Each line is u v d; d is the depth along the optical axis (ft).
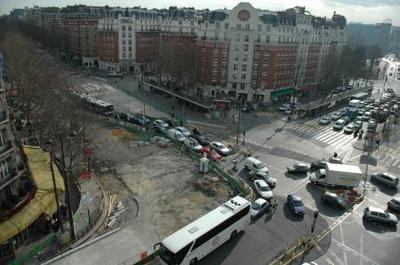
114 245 117.08
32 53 307.58
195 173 176.35
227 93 345.92
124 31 455.22
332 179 164.25
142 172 175.73
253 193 157.07
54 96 199.82
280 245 121.60
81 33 516.73
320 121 279.69
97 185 158.92
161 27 482.28
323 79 409.08
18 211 108.99
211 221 114.62
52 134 161.38
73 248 114.11
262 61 327.88
